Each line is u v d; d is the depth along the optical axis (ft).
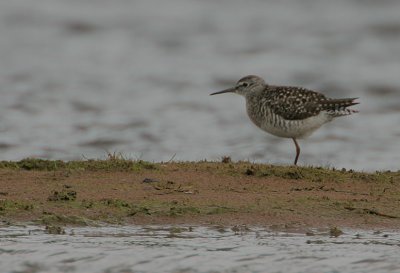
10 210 40.88
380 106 87.71
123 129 75.15
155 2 143.43
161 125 77.15
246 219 40.78
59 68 102.53
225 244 37.93
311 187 45.44
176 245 37.73
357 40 120.26
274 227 40.01
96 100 87.40
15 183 44.80
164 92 92.12
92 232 39.14
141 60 108.78
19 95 87.61
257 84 57.16
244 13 136.87
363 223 40.60
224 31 125.90
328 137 73.51
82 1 142.51
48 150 66.44
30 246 37.22
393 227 40.22
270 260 36.04
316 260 36.14
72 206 41.60
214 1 144.87
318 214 41.47
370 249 37.47
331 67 106.11
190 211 41.39
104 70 102.99
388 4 140.56
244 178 46.75
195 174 47.32
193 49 115.65
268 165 49.62
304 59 110.42
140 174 47.03
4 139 69.62
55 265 35.22
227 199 43.09
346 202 43.01
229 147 69.46
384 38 121.39
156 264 35.50
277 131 55.62
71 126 75.46
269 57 111.14
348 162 63.82
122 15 134.41
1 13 132.36
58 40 119.24
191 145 69.77
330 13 136.46
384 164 62.64
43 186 44.42
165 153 66.08
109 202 42.06
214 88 94.68
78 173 47.01
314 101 54.29
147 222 40.40
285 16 135.23
